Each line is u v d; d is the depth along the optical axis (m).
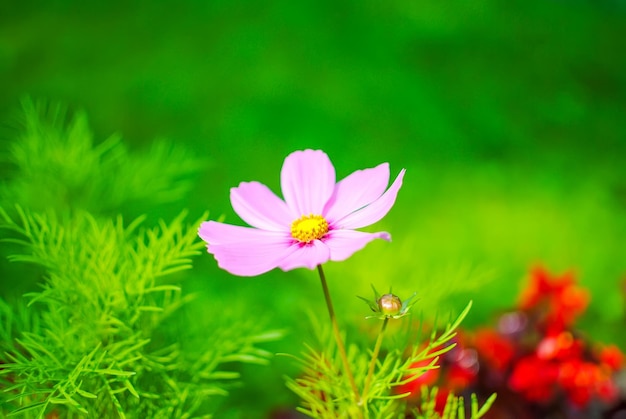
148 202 0.75
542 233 1.43
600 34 2.61
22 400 0.56
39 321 0.59
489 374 0.72
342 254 0.49
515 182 1.73
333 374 0.56
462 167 1.82
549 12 2.66
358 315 0.66
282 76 2.14
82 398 0.56
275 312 0.92
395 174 1.78
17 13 2.46
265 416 0.79
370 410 0.58
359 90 2.10
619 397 0.73
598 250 1.38
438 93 2.15
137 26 2.38
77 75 2.13
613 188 1.77
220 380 0.82
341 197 0.54
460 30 2.45
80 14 2.43
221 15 2.43
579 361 0.71
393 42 2.36
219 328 0.62
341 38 2.33
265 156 1.82
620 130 2.09
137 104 2.00
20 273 0.73
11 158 0.74
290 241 0.52
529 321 0.74
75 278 0.57
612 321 1.13
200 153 1.82
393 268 0.72
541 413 0.72
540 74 2.32
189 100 2.04
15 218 0.73
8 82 2.08
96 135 1.87
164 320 0.61
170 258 0.58
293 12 2.43
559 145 2.00
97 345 0.56
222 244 0.51
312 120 1.98
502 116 2.09
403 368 0.53
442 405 0.67
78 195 0.72
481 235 1.41
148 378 0.58
